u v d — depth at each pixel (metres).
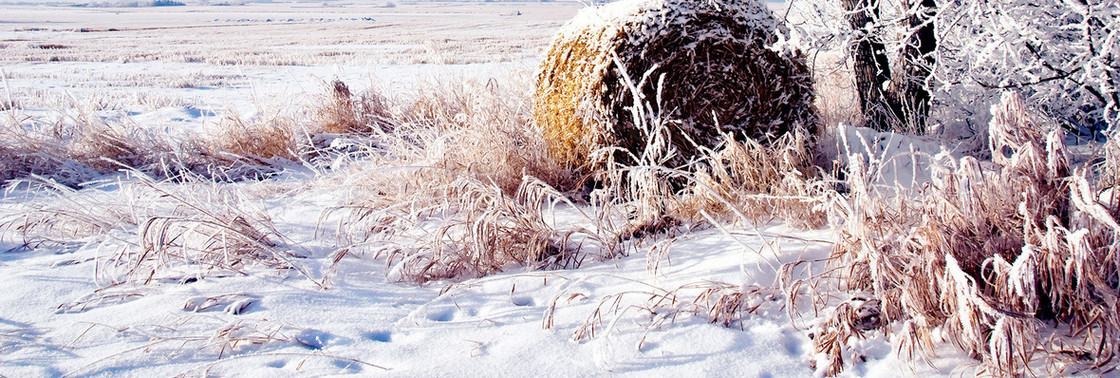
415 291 2.98
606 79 4.10
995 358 1.96
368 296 2.91
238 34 43.50
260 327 2.56
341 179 4.85
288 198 4.72
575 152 4.45
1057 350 2.14
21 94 11.77
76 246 3.66
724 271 2.79
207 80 14.98
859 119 6.06
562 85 4.42
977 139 5.02
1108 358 2.04
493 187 3.59
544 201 4.36
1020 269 2.02
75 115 7.09
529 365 2.24
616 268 3.09
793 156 3.96
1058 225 2.10
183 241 3.22
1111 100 4.52
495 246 3.26
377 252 3.30
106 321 2.65
